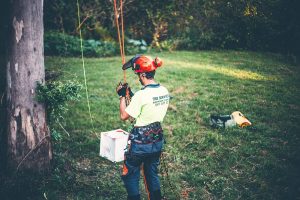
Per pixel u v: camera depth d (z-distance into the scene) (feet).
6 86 15.01
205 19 50.78
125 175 12.69
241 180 16.15
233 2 47.96
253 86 30.81
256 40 48.32
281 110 24.81
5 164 15.44
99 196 14.78
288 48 46.11
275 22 45.91
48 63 37.40
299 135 20.81
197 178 16.15
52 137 16.83
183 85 30.94
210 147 19.29
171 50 49.39
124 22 52.39
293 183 15.74
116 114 23.80
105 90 29.22
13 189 14.55
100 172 16.63
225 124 21.79
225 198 14.79
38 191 14.64
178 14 51.16
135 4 50.98
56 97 15.17
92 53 45.24
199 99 26.99
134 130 12.44
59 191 14.97
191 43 50.34
